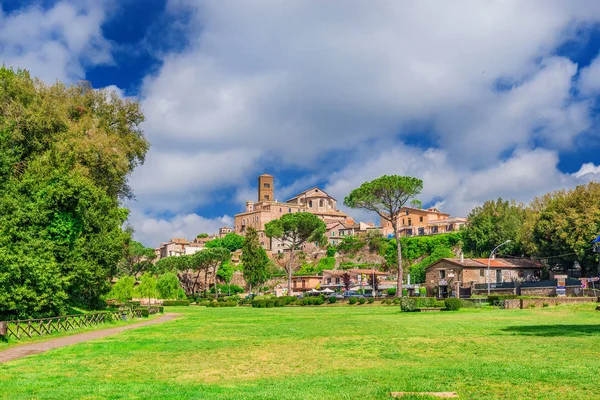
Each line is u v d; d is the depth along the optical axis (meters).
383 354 18.52
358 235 146.25
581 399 10.67
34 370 16.31
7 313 29.47
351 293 97.50
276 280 140.75
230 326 34.75
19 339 25.48
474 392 11.43
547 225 74.69
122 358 19.05
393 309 55.75
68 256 38.28
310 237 112.94
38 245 32.41
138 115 54.72
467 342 21.12
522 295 63.94
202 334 28.84
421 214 153.75
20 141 41.69
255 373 15.37
